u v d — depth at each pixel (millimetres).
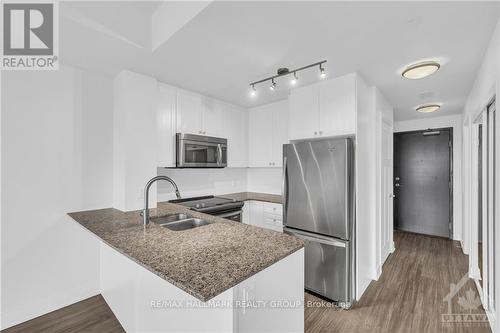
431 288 2523
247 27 1545
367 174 2605
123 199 2266
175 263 1089
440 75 2369
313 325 1941
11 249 1922
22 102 1968
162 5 1755
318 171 2361
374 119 2639
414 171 4590
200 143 2883
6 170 1899
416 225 4590
